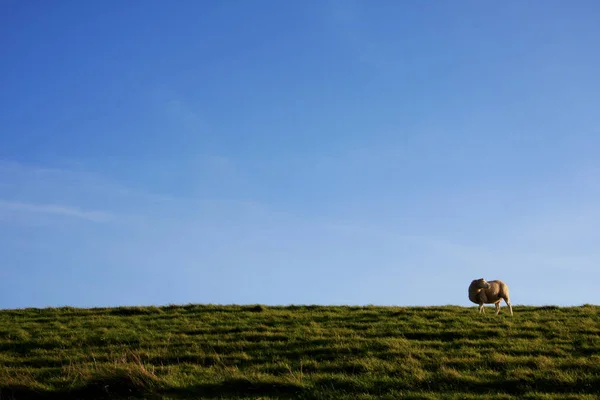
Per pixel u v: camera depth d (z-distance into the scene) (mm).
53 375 17422
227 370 17344
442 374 16422
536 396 14555
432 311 26922
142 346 20922
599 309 27734
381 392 15406
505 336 21250
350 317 25734
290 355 19422
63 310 29469
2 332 23422
